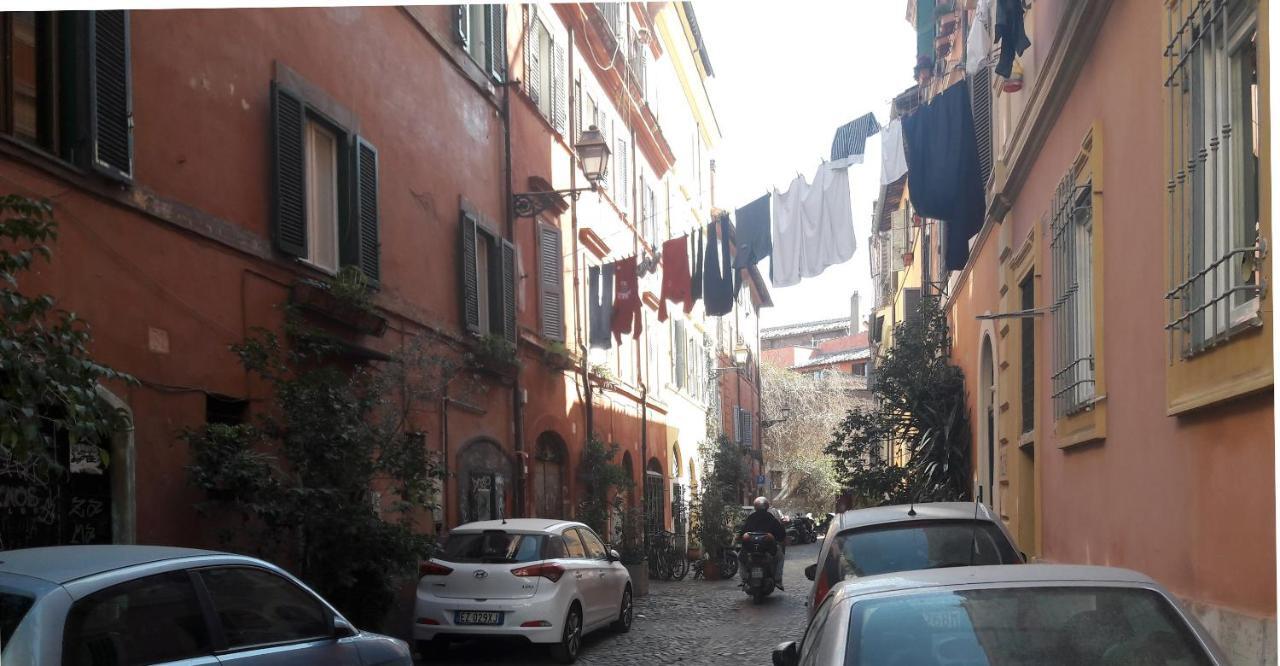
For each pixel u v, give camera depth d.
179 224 9.62
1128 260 8.35
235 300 10.45
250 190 10.84
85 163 8.41
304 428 9.91
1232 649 5.98
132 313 8.94
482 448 16.62
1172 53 6.99
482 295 17.39
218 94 10.40
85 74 8.44
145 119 9.29
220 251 10.25
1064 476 11.10
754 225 12.74
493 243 17.67
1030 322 13.23
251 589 5.93
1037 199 12.26
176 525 9.32
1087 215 10.18
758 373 55.16
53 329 5.58
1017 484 13.85
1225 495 6.24
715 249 15.73
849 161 12.09
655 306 29.77
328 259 12.58
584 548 13.27
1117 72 8.58
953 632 4.17
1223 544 6.29
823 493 56.78
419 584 12.02
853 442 20.88
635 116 28.38
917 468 19.89
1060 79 10.39
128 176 8.82
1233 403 6.09
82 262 8.38
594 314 21.52
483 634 11.58
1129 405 8.40
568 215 22.00
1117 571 4.54
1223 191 6.26
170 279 9.48
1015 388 14.08
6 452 6.90
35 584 4.87
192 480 9.20
